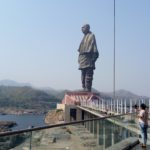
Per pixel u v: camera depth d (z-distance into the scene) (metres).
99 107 114.25
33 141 9.84
